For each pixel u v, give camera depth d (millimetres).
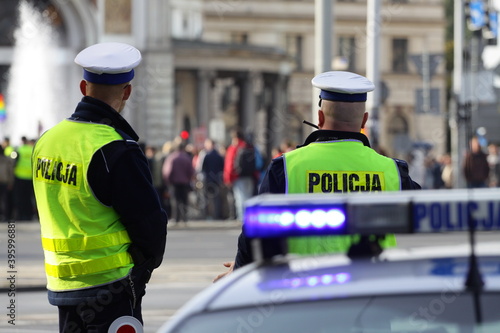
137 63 11797
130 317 11469
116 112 11719
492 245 6664
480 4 56062
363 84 11594
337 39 157625
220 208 62094
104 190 11383
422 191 6777
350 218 6402
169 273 32188
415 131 160000
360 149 11539
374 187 11438
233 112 135500
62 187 11523
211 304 6363
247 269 6746
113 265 11430
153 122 96062
